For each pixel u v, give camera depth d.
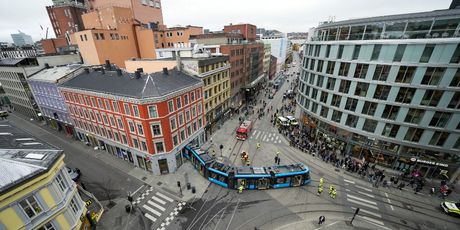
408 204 26.03
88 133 38.53
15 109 60.09
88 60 52.91
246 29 72.62
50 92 41.56
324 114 37.22
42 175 15.67
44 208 16.33
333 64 33.03
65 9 83.62
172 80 32.50
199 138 39.69
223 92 49.22
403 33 25.25
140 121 28.19
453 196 27.08
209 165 30.17
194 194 27.77
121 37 56.34
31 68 45.81
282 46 129.38
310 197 27.27
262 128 49.06
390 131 29.92
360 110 31.39
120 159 36.06
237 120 54.09
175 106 30.41
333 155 35.38
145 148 30.77
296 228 22.88
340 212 24.98
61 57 52.22
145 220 23.89
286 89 86.12
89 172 32.53
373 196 27.39
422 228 22.84
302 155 37.19
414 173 29.80
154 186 29.38
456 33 22.27
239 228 22.91
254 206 25.84
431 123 26.80
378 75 28.11
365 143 32.97
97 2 67.44
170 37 65.06
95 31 49.34
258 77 78.88
